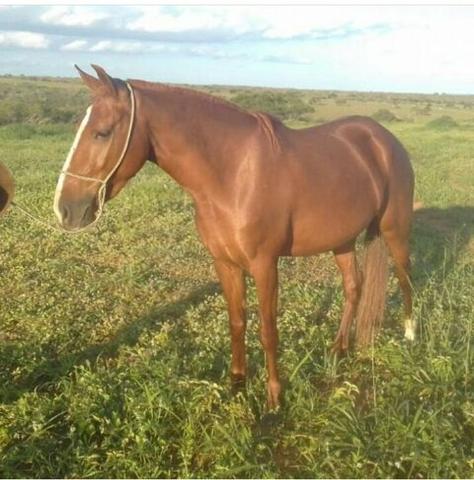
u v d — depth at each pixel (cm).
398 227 514
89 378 432
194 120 370
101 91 346
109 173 354
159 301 627
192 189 381
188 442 371
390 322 572
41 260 746
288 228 402
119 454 356
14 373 457
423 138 2789
